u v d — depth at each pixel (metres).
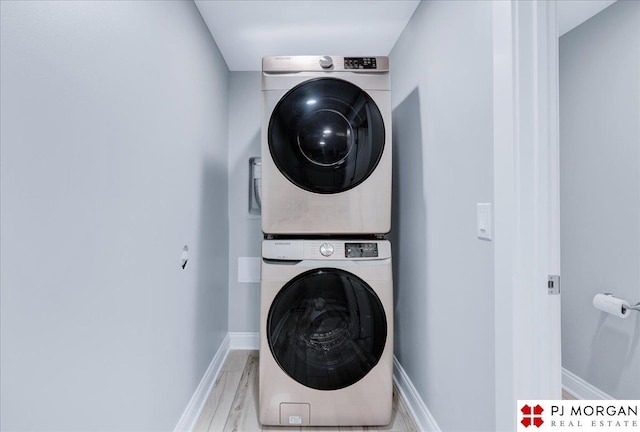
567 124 2.05
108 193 0.92
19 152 0.64
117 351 0.96
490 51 1.07
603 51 1.82
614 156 1.76
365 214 1.54
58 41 0.73
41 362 0.69
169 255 1.33
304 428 1.58
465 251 1.22
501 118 0.99
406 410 1.73
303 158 1.52
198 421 1.63
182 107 1.48
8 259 0.62
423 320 1.60
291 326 1.52
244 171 2.49
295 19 1.83
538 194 0.95
